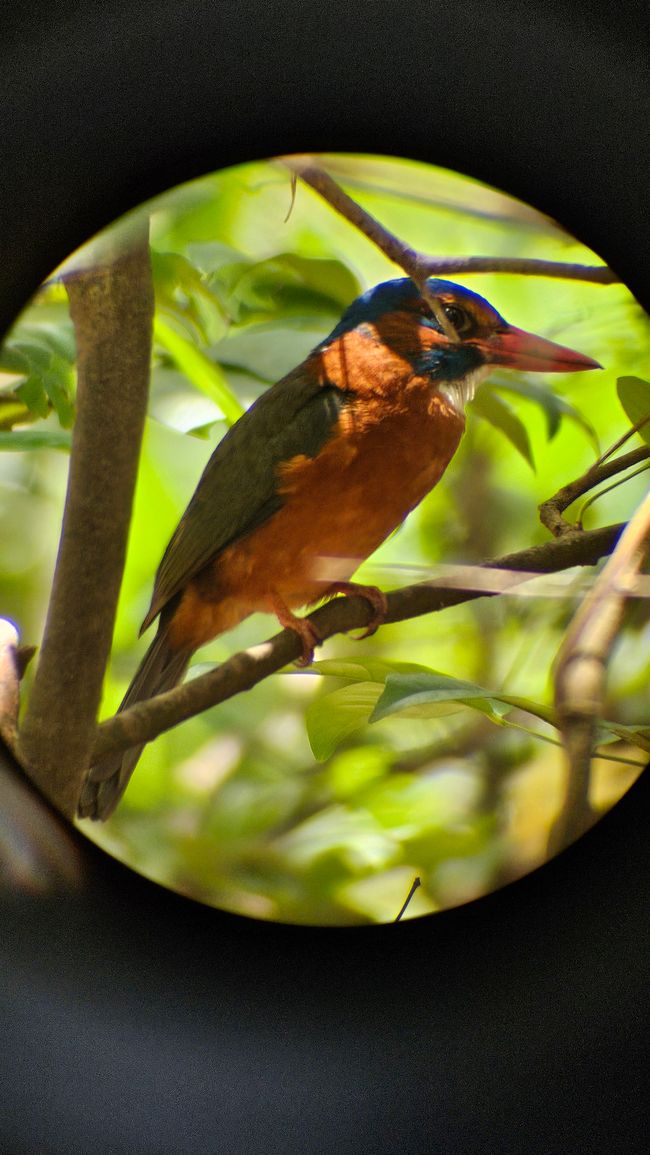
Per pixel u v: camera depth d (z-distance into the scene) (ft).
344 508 25.35
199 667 25.40
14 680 25.08
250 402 25.35
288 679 25.49
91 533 25.12
